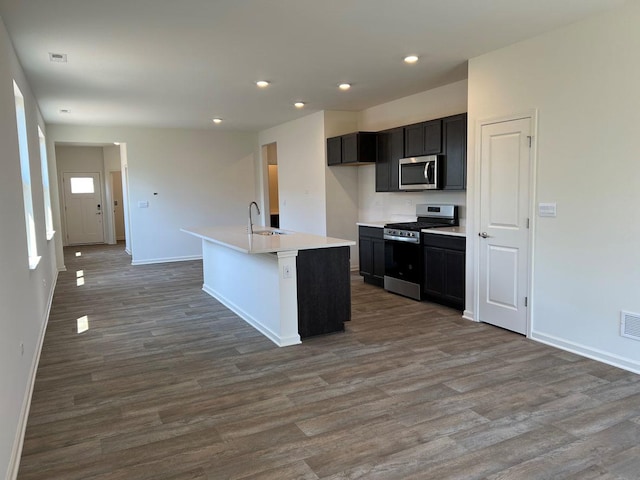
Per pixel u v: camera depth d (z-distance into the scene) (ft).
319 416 9.16
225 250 17.95
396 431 8.52
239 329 15.11
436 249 17.11
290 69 15.67
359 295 19.25
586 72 11.46
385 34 12.31
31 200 13.79
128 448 8.14
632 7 10.46
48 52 13.14
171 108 22.22
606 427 8.52
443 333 14.11
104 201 41.01
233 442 8.27
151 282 23.09
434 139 17.92
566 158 12.07
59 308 18.06
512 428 8.54
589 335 11.89
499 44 13.29
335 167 24.08
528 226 13.21
